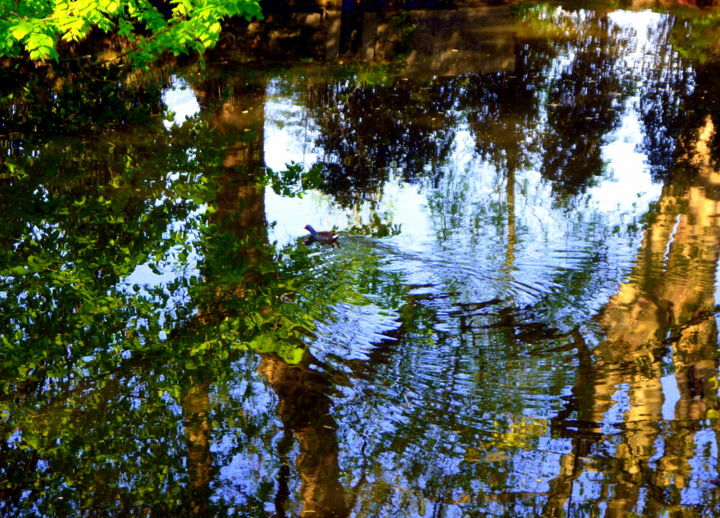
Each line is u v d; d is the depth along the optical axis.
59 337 8.71
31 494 6.30
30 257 10.71
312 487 6.25
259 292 9.56
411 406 7.24
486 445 6.70
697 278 9.39
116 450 6.86
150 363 8.21
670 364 7.71
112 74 19.00
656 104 17.83
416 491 6.17
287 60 22.84
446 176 13.64
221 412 7.31
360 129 16.62
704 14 28.30
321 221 11.75
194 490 6.27
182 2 15.20
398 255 10.34
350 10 29.56
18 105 17.70
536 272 9.70
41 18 13.04
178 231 11.67
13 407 7.48
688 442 6.63
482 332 8.44
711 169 13.56
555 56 22.84
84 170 14.30
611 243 10.53
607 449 6.59
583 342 8.14
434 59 22.92
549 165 14.12
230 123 17.05
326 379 7.72
